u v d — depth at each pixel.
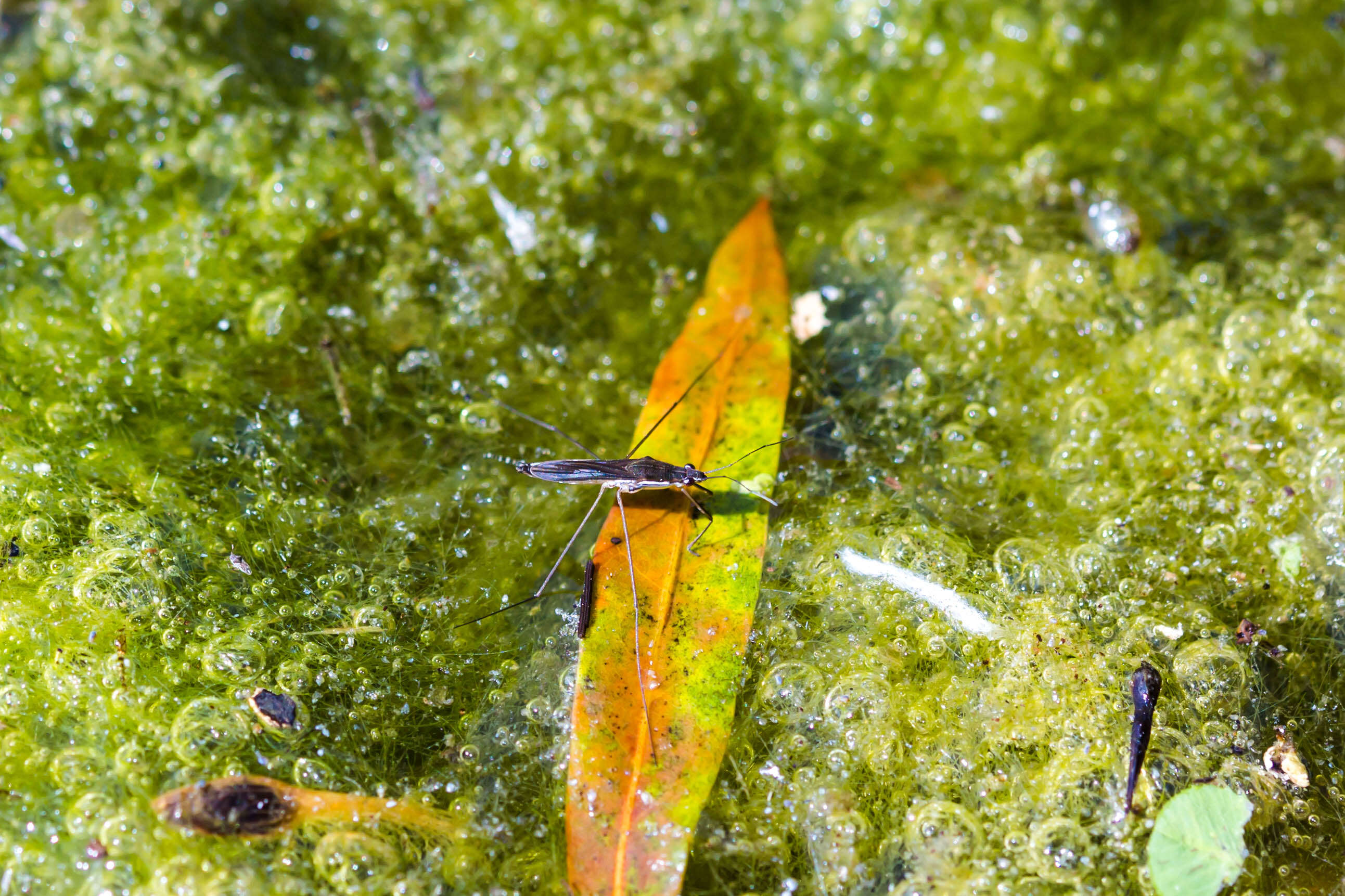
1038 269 0.38
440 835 0.35
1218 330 0.38
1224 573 0.36
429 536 0.37
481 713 0.36
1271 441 0.37
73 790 0.35
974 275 0.38
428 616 0.36
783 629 0.36
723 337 0.37
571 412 0.38
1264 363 0.38
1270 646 0.36
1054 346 0.38
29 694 0.35
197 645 0.36
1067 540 0.37
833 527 0.37
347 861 0.35
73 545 0.36
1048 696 0.36
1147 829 0.35
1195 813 0.35
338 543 0.36
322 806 0.35
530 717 0.35
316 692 0.36
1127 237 0.38
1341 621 0.36
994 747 0.35
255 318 0.38
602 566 0.36
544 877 0.35
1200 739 0.35
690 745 0.35
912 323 0.38
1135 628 0.36
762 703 0.36
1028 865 0.35
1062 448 0.37
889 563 0.36
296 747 0.35
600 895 0.34
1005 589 0.36
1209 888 0.35
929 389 0.38
